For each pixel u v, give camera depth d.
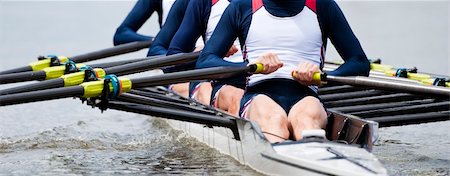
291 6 34.19
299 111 31.94
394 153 35.50
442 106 36.78
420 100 38.84
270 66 32.25
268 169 29.30
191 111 34.12
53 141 38.00
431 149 36.34
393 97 39.03
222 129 34.03
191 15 40.72
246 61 34.31
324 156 27.47
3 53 65.19
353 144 29.47
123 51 48.38
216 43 34.44
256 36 34.19
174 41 40.53
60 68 39.34
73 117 44.94
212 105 37.38
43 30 76.06
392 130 40.91
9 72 40.91
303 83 32.69
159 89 41.72
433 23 76.12
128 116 45.09
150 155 34.78
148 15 51.56
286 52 33.94
